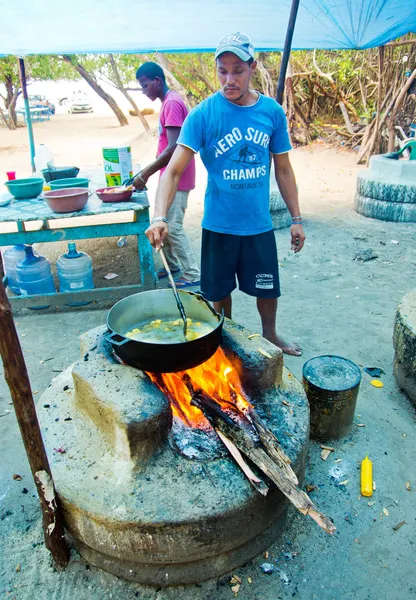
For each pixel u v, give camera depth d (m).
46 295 4.21
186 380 2.29
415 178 6.39
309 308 4.22
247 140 2.72
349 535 2.15
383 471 2.47
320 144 11.96
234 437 1.99
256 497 1.83
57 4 3.81
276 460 1.91
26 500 2.36
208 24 4.71
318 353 3.51
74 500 1.81
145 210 4.03
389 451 2.61
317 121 12.82
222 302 3.33
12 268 4.47
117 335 1.96
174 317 2.46
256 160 2.79
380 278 4.80
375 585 1.95
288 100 11.80
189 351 1.88
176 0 4.02
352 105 11.99
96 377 2.04
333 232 6.18
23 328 4.02
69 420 2.20
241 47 2.45
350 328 3.86
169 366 1.92
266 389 2.31
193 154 2.73
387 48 9.18
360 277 4.84
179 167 2.69
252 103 2.73
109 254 5.65
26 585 1.97
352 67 10.90
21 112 20.81
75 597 1.92
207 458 1.95
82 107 25.45
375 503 2.30
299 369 3.30
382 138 9.84
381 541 2.12
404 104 9.38
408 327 2.85
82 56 16.75
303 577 1.98
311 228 6.36
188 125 2.68
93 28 4.40
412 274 4.86
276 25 5.00
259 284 3.13
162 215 2.45
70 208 3.75
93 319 4.15
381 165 6.63
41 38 4.52
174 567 1.90
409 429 2.77
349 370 2.66
